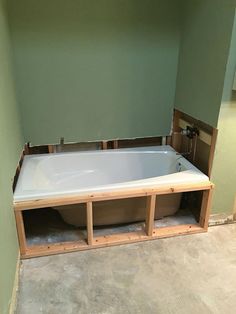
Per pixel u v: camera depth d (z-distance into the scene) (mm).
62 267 1876
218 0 1865
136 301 1630
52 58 2279
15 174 2064
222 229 2289
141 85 2545
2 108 1688
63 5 2146
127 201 2170
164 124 2748
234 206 2322
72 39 2256
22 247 1929
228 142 2090
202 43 2104
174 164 2496
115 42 2348
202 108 2189
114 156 2588
